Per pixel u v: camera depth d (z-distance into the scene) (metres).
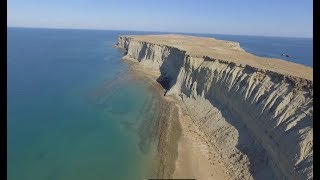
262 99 48.12
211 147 48.88
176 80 74.88
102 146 49.50
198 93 66.38
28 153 47.25
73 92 76.62
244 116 50.53
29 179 41.03
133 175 41.81
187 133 52.53
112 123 58.16
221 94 59.28
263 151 43.44
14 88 79.44
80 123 58.03
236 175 42.28
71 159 45.81
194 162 21.36
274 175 39.25
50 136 52.66
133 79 88.50
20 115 61.16
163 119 58.44
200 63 70.06
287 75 47.34
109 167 43.81
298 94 43.09
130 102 69.38
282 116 42.12
